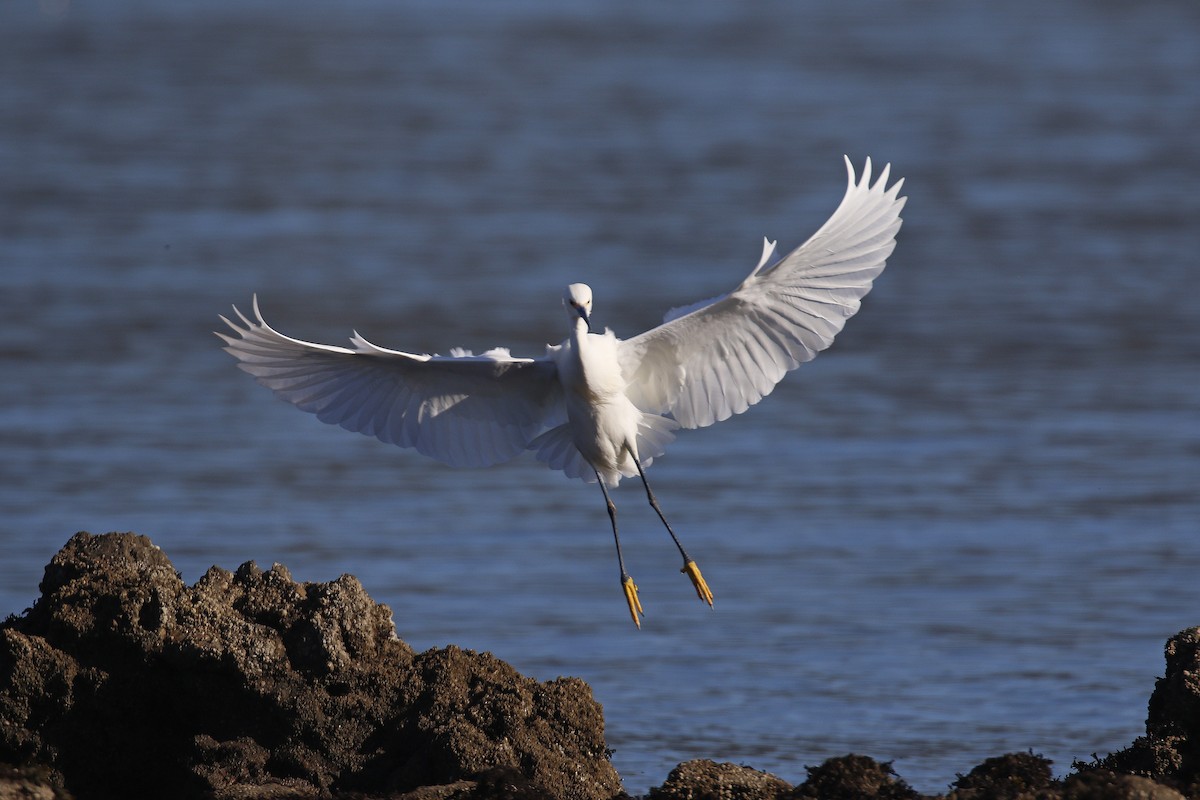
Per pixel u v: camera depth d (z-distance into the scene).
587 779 9.19
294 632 9.31
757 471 19.69
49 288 27.36
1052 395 22.48
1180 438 20.56
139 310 26.31
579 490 19.41
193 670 9.12
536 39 55.75
